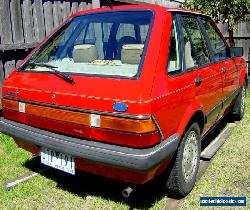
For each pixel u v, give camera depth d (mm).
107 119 2604
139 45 2953
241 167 3924
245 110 6336
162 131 2699
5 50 5152
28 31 5488
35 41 5625
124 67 2908
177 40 3188
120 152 2561
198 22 3811
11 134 3238
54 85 2932
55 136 2908
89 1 6812
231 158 4168
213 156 4227
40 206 3160
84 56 3305
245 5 7258
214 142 4602
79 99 2725
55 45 3615
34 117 3072
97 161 2656
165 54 2850
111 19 3439
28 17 5461
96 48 3434
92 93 2678
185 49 3299
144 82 2621
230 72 4566
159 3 9555
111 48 3465
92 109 2666
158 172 2871
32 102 3035
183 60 3180
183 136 3133
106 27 3475
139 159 2508
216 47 4285
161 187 3400
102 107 2617
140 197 3314
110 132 2615
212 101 3844
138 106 2500
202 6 7539
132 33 3252
